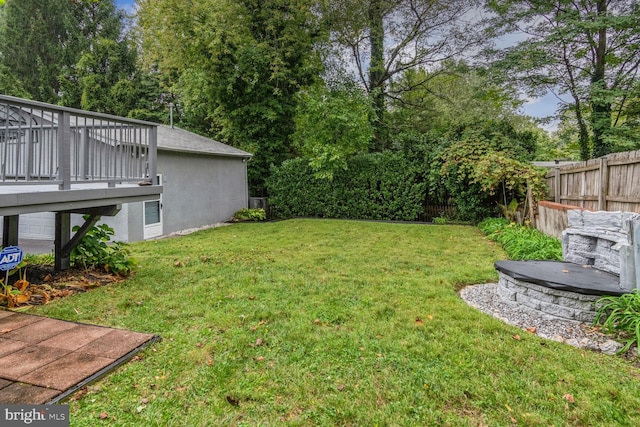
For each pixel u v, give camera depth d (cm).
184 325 315
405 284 437
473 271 496
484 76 1315
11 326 305
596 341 286
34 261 538
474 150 1018
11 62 2098
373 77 1595
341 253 637
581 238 399
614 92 1051
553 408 202
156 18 1251
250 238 815
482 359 255
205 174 1077
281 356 261
